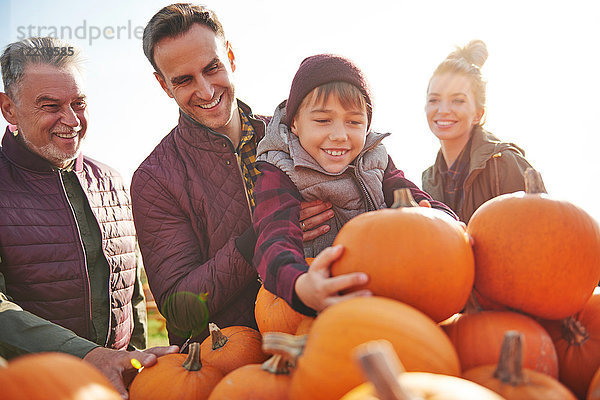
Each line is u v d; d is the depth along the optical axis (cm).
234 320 197
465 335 97
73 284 221
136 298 272
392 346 79
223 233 206
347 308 85
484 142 228
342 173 171
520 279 102
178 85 199
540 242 102
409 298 96
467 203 230
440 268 97
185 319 188
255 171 215
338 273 101
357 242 101
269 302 139
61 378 72
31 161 224
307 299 103
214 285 182
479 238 109
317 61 164
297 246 135
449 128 238
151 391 118
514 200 109
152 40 196
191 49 193
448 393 63
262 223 145
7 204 213
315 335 84
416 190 179
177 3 204
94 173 253
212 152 210
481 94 241
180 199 204
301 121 167
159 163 212
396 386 58
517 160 221
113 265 243
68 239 223
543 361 92
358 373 77
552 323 108
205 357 136
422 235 99
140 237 207
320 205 170
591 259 103
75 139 229
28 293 212
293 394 84
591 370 98
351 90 159
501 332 95
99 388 73
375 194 176
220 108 206
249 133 221
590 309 107
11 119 224
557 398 76
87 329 224
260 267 128
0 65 220
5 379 70
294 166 165
